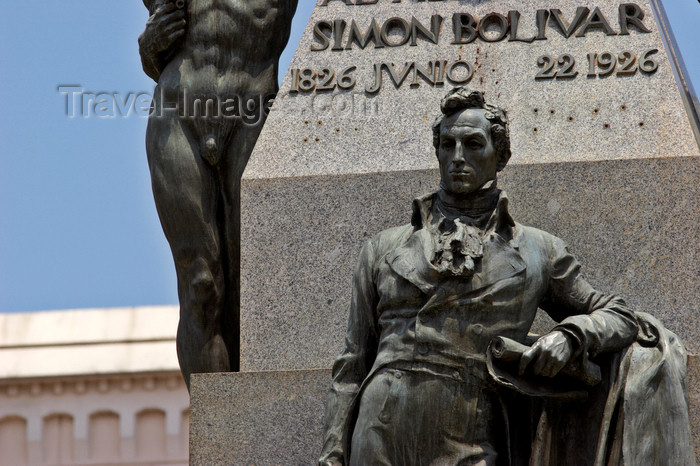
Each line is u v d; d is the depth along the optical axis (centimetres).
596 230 1360
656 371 1221
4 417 2678
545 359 1189
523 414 1236
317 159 1419
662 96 1408
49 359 2670
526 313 1229
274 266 1386
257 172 1416
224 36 1547
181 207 1516
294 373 1329
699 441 1257
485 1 1475
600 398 1219
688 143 1379
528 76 1433
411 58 1458
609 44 1441
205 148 1520
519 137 1403
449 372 1216
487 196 1262
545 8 1466
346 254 1382
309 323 1367
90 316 2694
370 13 1485
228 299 1524
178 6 1553
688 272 1338
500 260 1231
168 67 1555
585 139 1395
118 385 2664
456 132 1255
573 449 1216
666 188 1362
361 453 1219
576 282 1253
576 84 1424
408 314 1230
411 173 1396
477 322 1220
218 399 1328
